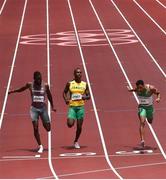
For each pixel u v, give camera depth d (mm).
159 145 37000
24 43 68562
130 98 48281
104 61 60188
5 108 46406
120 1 91812
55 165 32875
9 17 82750
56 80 53719
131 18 81000
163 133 39469
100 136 39188
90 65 58750
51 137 39219
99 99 48156
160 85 51844
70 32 73562
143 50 64562
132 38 70125
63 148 36812
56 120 42844
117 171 31078
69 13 84000
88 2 90938
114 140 38281
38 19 81000
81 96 36406
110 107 46000
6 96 49531
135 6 88688
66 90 36625
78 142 38062
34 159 34438
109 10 85812
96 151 36000
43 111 36094
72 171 31281
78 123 36469
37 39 70312
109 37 70812
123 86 51688
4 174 30703
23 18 81875
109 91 50344
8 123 42688
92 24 77562
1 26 77812
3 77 55312
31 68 58062
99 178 29375
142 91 36312
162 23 77938
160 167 31844
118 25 77000
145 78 54094
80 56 62344
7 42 69250
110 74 55531
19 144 38000
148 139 38281
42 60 61000
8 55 63438
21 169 31953
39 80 35875
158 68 57469
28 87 36188
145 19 80375
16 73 56500
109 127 41125
